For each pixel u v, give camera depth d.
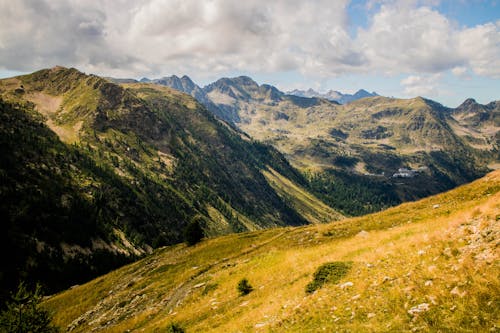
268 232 64.94
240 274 33.06
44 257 145.75
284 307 19.64
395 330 12.61
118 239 196.25
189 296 34.25
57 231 166.75
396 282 15.91
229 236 72.56
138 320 35.97
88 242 175.50
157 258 73.62
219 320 23.14
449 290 13.36
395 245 21.14
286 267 28.78
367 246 25.22
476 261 14.09
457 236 17.09
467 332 11.12
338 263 21.77
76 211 192.62
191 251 67.06
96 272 158.62
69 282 142.88
